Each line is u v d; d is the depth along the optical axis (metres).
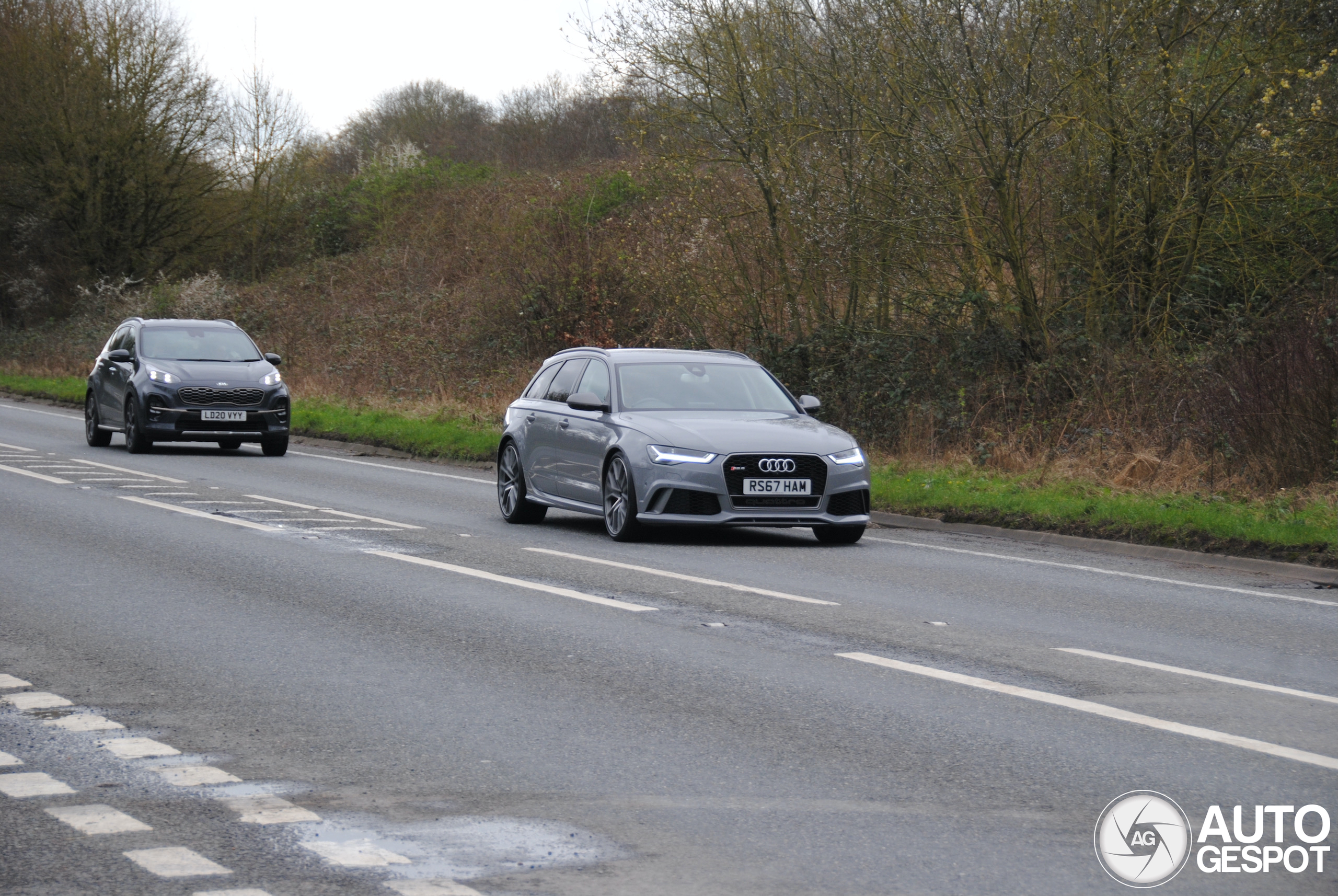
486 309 50.16
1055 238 30.58
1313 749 8.78
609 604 13.76
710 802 7.59
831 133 31.17
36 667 10.74
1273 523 18.81
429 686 10.26
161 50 72.25
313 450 35.09
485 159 85.38
